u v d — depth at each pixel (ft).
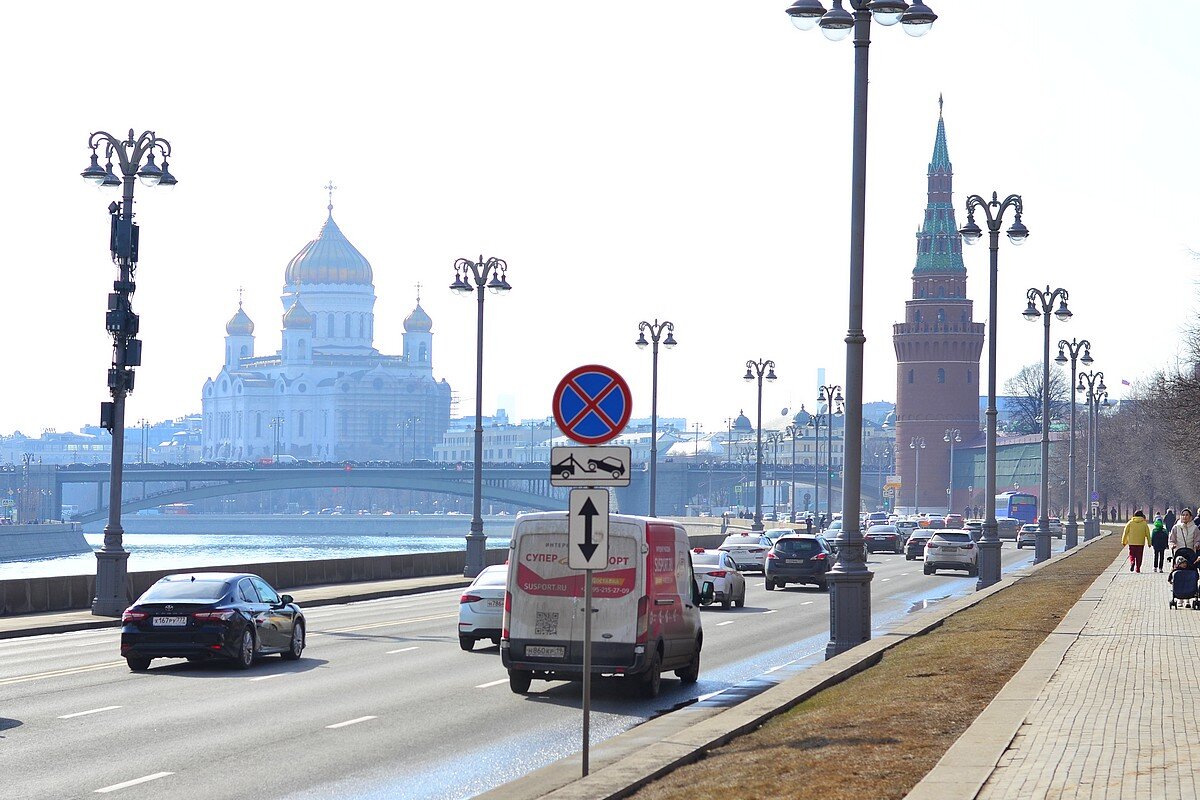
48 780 76.64
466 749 87.20
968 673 106.63
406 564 310.86
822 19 121.60
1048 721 79.61
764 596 257.34
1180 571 173.17
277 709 104.99
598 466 71.26
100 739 90.68
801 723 84.33
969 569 337.31
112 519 200.75
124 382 201.77
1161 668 107.24
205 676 127.65
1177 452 433.48
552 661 110.52
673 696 113.50
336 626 186.09
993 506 247.70
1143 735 74.23
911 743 75.00
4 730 94.32
